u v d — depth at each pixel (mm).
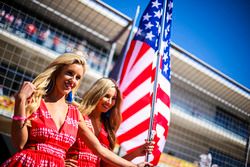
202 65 9242
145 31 4117
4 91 6957
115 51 8383
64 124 1901
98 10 7062
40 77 1902
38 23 7328
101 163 2756
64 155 1862
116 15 7238
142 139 3676
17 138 1679
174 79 9305
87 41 7887
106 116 2947
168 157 8586
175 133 9719
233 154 10508
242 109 10336
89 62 7863
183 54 8883
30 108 1764
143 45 4066
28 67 7574
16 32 7023
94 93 2783
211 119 10164
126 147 3727
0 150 6281
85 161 2553
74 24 7500
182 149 9812
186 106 9578
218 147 10422
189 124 9750
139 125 3758
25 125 1700
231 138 10414
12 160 1681
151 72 3875
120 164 2125
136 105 3850
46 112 1846
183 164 9031
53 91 1982
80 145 2570
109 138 2896
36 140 1758
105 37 7617
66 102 2129
